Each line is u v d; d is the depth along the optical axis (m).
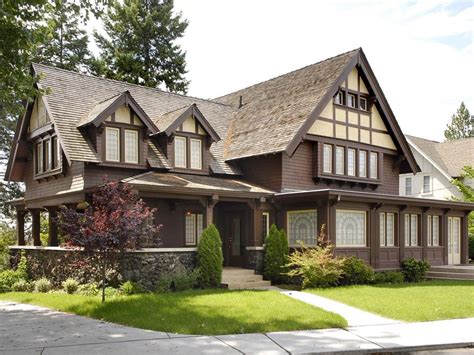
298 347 8.09
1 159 34.78
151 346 8.09
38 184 20.44
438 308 11.88
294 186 19.48
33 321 10.53
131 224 11.97
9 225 33.44
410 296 13.84
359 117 22.09
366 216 18.92
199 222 19.91
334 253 17.17
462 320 10.76
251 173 20.44
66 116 17.66
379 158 22.97
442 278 20.22
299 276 17.03
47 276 18.09
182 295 13.29
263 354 7.63
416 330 9.66
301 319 10.21
